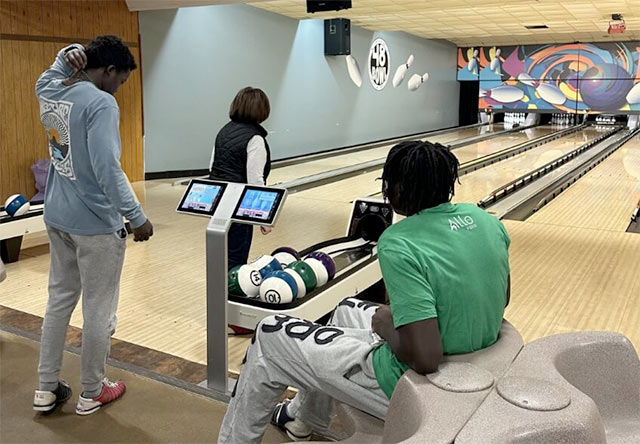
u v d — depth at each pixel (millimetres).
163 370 2205
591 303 3043
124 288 3215
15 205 3621
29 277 3393
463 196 6215
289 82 9109
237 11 7941
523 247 4156
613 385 1296
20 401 1947
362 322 1580
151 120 7180
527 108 14469
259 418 1461
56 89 1707
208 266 1972
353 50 10680
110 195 1684
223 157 2635
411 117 13250
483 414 1024
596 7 8359
